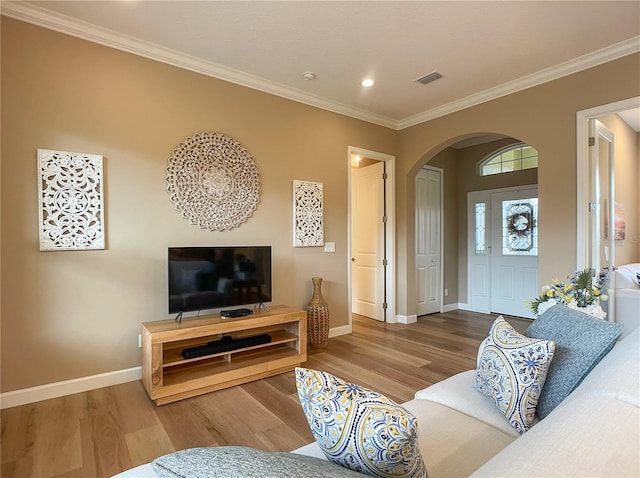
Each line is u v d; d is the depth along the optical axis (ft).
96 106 8.84
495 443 4.22
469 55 10.03
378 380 9.46
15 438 6.63
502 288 17.88
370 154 15.11
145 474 3.40
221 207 10.76
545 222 11.14
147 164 9.55
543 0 7.61
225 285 9.98
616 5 7.77
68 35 8.48
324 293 13.53
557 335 5.12
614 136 12.66
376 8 7.89
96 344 8.82
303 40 9.23
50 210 8.23
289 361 10.12
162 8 7.88
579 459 2.19
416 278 17.58
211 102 10.69
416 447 2.75
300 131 12.83
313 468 2.14
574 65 10.40
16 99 7.89
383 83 11.88
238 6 7.80
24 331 7.98
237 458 2.19
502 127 12.32
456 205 19.63
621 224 13.55
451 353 11.78
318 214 13.21
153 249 9.61
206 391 8.71
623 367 3.54
